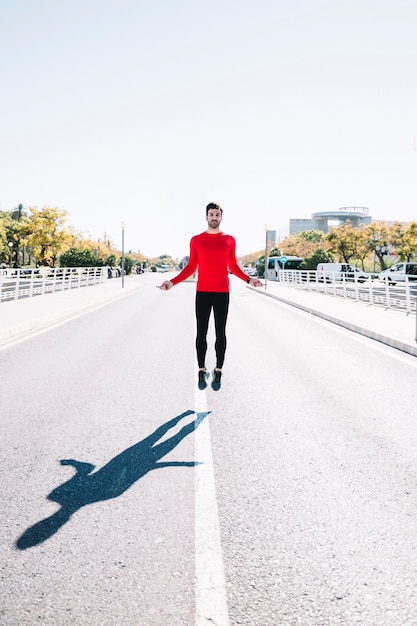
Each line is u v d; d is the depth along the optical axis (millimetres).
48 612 1717
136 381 5559
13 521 2355
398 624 1665
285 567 1988
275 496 2643
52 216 55719
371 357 7199
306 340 8992
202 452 3311
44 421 4027
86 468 3021
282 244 81062
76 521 2352
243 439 3592
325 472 2984
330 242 57906
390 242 55500
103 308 16172
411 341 7930
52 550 2104
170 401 4688
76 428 3840
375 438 3639
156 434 3699
